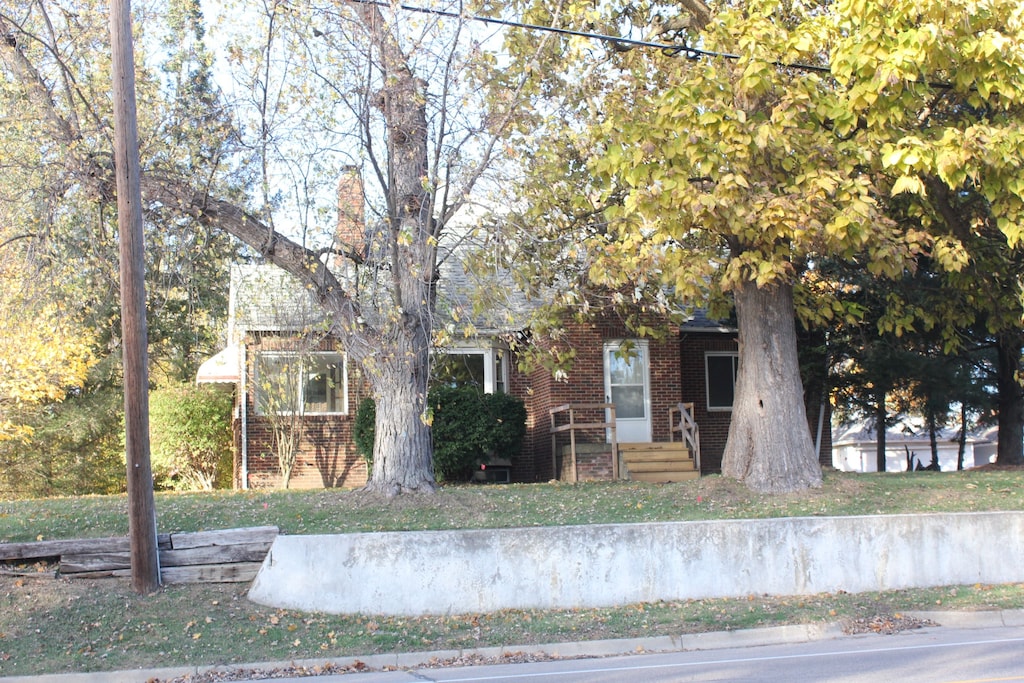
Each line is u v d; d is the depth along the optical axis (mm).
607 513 14680
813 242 13773
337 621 12062
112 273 15203
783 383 16375
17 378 20734
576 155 16266
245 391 22531
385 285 15039
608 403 22656
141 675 10148
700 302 15672
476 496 15531
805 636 11719
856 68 13609
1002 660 9477
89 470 26828
